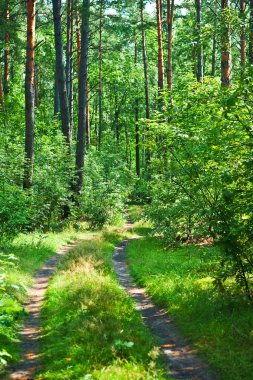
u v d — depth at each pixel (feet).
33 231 59.72
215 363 19.99
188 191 35.94
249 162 22.48
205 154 28.07
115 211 79.66
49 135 103.40
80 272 36.40
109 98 190.49
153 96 161.89
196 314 26.55
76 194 78.69
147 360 19.67
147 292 34.27
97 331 22.56
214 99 26.91
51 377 18.19
